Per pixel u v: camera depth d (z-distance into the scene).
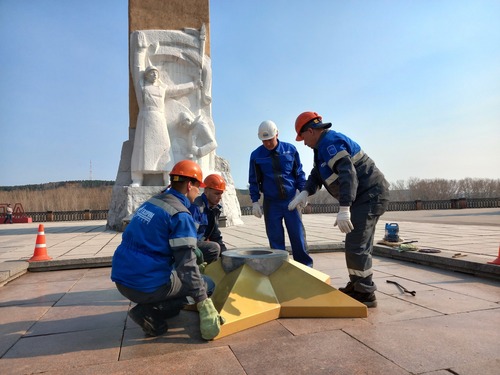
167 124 11.07
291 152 4.11
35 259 5.02
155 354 2.06
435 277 3.91
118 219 10.38
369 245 2.91
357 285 2.85
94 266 5.12
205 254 3.51
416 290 3.36
